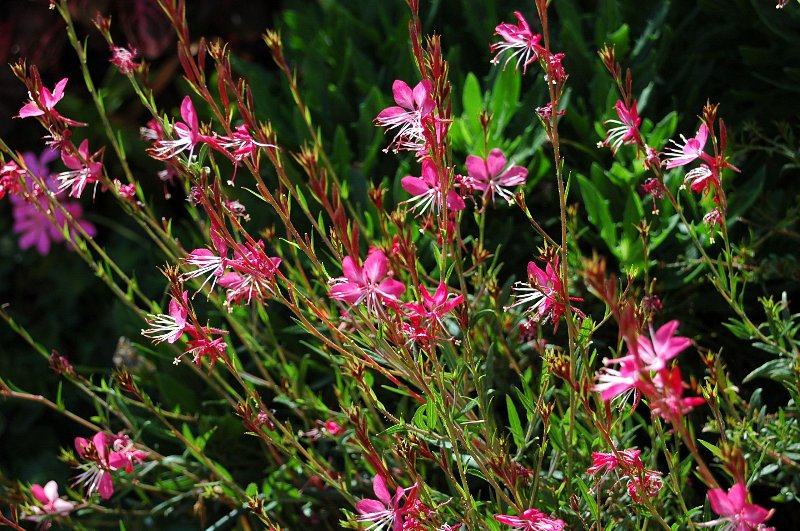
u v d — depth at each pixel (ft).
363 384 3.26
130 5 5.36
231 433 3.95
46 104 3.33
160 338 3.26
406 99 3.13
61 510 3.74
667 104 4.15
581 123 3.95
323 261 3.93
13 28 5.61
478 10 4.21
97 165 3.43
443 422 3.32
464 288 3.31
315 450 3.86
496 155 3.36
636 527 3.33
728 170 3.80
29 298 5.93
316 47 4.29
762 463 3.44
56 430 5.48
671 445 3.73
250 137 3.16
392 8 4.53
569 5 4.10
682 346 2.84
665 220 3.81
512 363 3.57
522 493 3.39
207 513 3.99
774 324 3.43
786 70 3.92
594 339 3.81
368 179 4.05
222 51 3.16
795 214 3.78
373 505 3.20
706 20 4.21
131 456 3.62
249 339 3.76
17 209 5.57
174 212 5.83
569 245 3.82
